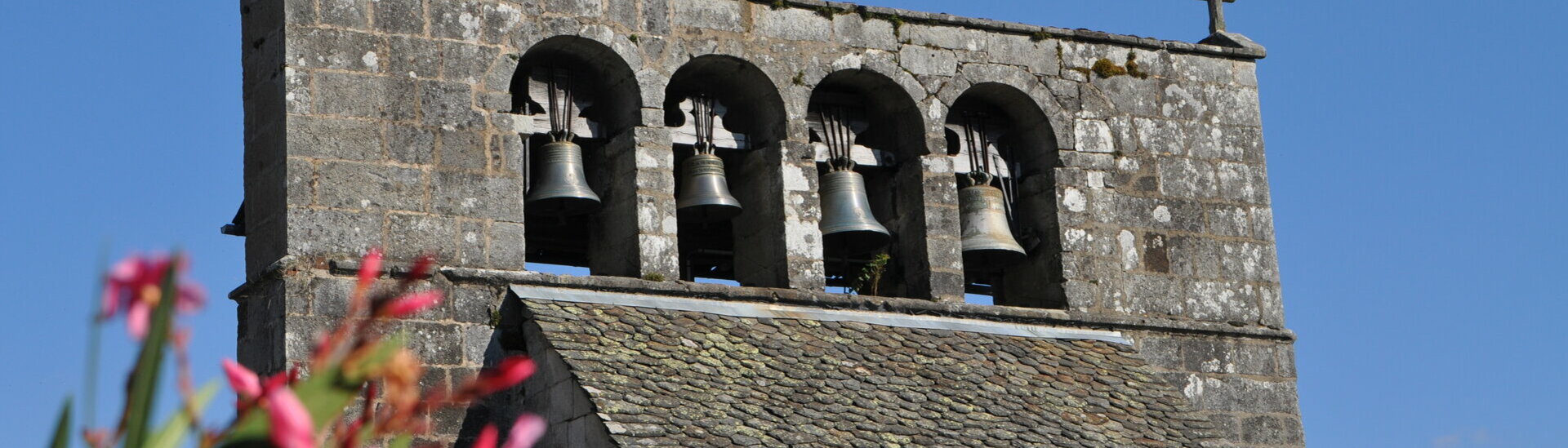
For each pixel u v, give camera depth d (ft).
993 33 66.95
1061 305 65.26
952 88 65.41
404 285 16.79
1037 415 58.39
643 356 55.62
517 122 59.67
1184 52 70.03
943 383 58.90
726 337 58.13
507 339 57.21
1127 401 60.95
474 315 57.11
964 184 66.28
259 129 58.23
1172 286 67.00
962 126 66.85
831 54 63.87
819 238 62.13
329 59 57.67
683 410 53.11
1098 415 59.52
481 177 58.65
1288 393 67.46
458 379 56.24
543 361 56.03
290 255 55.36
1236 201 69.15
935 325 62.49
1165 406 61.31
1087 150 67.10
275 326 55.16
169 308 12.69
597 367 54.24
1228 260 68.28
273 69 57.88
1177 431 59.88
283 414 12.66
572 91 61.62
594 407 52.39
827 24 64.13
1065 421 58.54
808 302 61.05
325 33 57.82
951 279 63.46
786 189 61.87
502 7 60.18
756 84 63.10
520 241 58.54
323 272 55.62
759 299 60.44
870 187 66.39
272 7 58.44
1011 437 56.44
